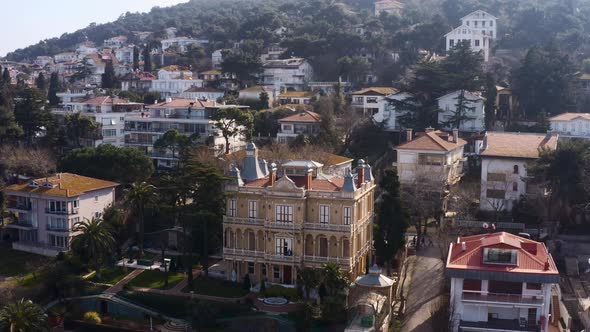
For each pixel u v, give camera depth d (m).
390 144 173.50
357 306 94.31
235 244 111.00
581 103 188.38
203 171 111.19
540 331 86.50
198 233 117.25
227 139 164.00
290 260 106.69
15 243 134.00
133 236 132.50
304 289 104.00
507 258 88.06
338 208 105.62
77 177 138.00
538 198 124.94
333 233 105.56
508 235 94.44
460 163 152.25
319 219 106.88
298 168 110.81
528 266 87.62
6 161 156.88
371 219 119.00
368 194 116.44
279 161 141.12
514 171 132.62
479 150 145.50
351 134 174.50
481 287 88.06
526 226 124.75
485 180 134.12
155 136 177.50
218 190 111.88
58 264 115.50
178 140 162.00
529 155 131.75
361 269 113.25
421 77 179.75
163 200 128.00
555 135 140.62
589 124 164.38
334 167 141.38
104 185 137.12
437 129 170.88
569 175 117.62
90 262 118.00
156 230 132.88
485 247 88.38
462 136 171.12
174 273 116.88
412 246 124.25
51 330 101.62
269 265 108.81
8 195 136.12
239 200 110.31
